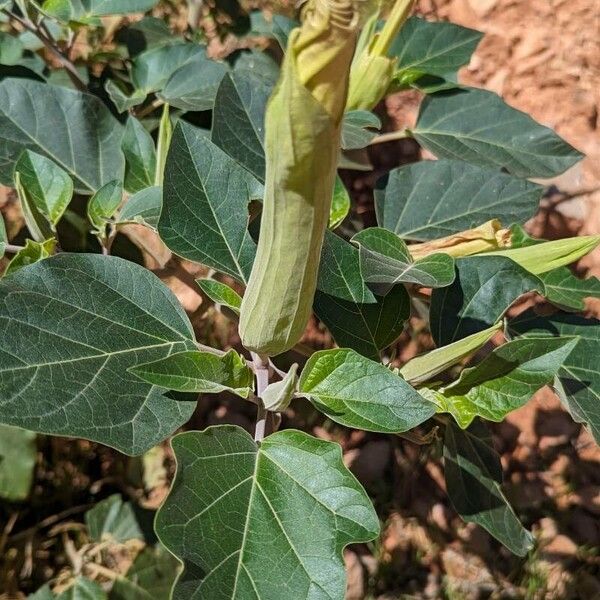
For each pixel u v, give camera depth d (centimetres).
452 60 33
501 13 53
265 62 37
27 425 18
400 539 46
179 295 45
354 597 44
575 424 48
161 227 23
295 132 13
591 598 44
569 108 52
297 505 19
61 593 38
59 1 31
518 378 20
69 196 27
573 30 52
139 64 35
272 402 20
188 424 48
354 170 52
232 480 19
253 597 17
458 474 26
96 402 19
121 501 41
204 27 47
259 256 17
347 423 19
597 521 47
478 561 45
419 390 21
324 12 12
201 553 17
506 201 30
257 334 18
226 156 23
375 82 28
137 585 39
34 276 20
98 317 20
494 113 33
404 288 24
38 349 19
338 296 24
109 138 31
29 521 43
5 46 37
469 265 25
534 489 47
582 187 50
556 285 27
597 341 25
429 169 31
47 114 30
